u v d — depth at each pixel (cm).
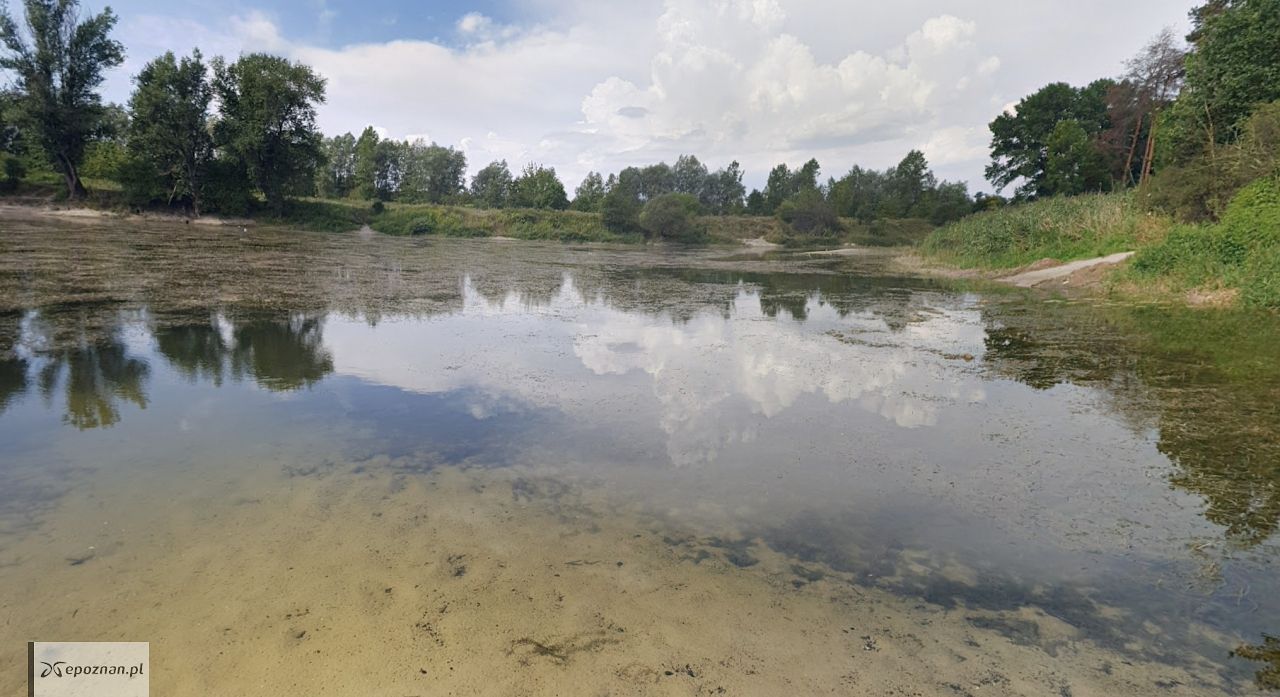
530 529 372
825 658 270
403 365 754
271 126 3850
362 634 272
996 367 805
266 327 945
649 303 1396
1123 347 912
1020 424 585
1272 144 1570
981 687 256
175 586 301
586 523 382
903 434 556
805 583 327
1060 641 286
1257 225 1323
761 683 254
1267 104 1725
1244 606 311
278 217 4112
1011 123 5209
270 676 247
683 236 4866
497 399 633
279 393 623
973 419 599
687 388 695
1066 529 389
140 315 986
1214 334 983
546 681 250
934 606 311
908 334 1038
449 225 4638
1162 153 2339
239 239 2834
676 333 1025
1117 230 1975
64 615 278
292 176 4103
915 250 3484
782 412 616
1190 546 368
